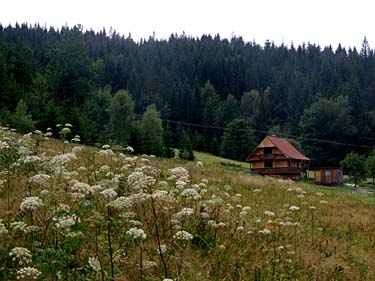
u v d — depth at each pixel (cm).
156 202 845
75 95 6944
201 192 974
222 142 8469
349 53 13988
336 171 5606
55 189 692
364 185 5800
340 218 1445
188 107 10688
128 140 6316
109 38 15738
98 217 555
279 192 1844
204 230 812
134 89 11250
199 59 13362
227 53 14738
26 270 478
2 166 909
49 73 6912
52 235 621
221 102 10794
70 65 6881
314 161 8525
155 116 7169
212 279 627
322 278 763
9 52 6412
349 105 9300
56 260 532
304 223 1230
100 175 989
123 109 6888
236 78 13038
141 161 1390
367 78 12050
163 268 610
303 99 10525
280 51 15038
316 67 13288
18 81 6203
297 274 735
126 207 567
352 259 931
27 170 887
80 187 606
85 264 579
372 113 9112
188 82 12225
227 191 1479
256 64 13750
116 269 566
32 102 5022
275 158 5838
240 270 677
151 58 14062
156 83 12044
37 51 9619
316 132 8712
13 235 637
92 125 4994
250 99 11206
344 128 8669
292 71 13038
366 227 1363
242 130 8512
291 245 867
